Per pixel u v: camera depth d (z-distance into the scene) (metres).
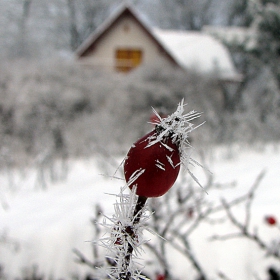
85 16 23.44
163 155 0.55
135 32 15.58
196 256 2.17
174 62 14.75
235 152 6.52
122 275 0.57
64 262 2.30
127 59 15.66
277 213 2.52
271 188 3.51
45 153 5.50
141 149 0.55
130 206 0.56
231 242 2.24
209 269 2.11
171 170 0.55
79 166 6.23
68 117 9.09
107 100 10.74
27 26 20.11
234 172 4.80
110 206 3.22
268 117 7.58
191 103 10.58
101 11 23.59
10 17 19.64
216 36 13.37
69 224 2.57
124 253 0.56
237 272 2.09
